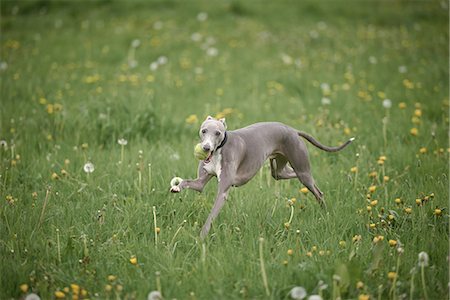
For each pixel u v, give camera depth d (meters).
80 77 13.06
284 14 19.48
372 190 6.83
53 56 14.81
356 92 12.04
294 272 5.23
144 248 5.82
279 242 5.97
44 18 19.09
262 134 6.57
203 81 12.97
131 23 18.00
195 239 5.88
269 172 7.80
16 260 5.56
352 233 6.25
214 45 15.88
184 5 19.81
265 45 16.08
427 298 4.95
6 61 14.14
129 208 6.67
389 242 5.70
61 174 7.78
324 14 19.81
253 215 6.59
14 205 6.66
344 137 9.16
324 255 5.60
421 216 6.36
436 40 16.27
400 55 14.97
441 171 7.78
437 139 9.00
